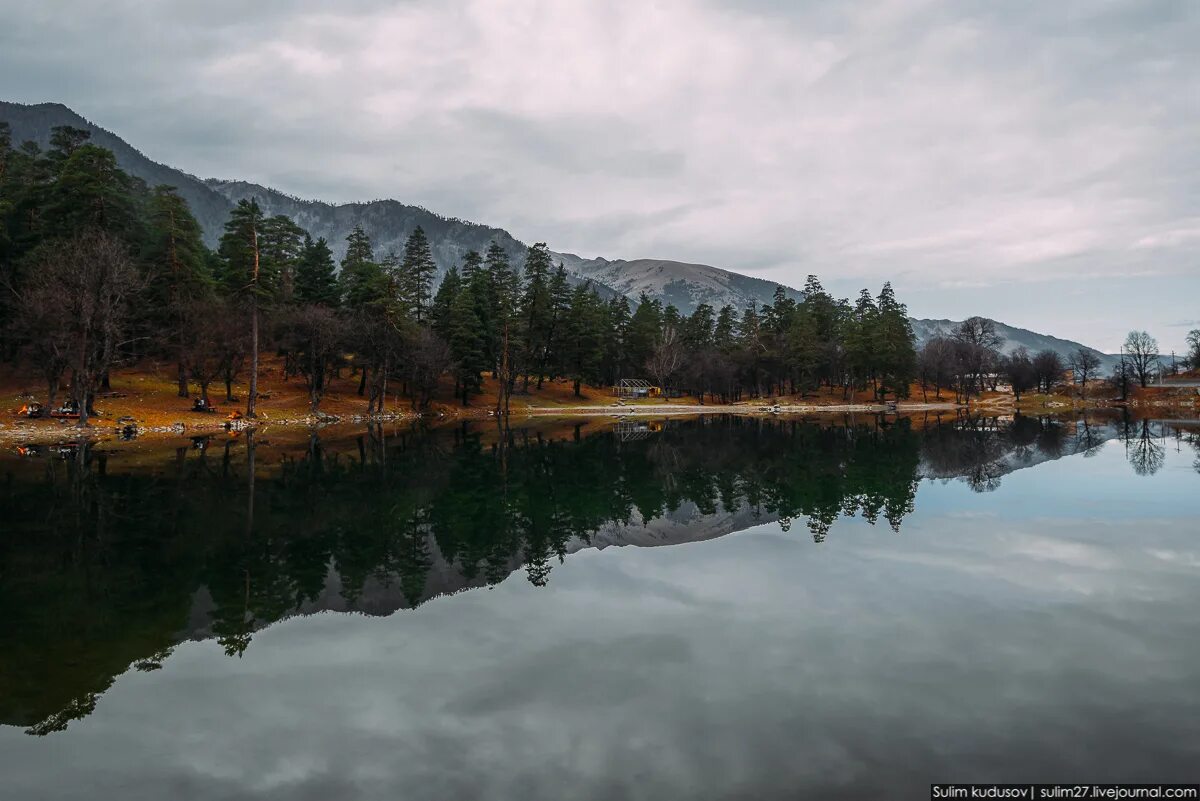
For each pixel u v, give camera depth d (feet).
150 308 169.89
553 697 26.76
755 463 109.91
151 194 237.45
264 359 251.80
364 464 106.42
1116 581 41.75
